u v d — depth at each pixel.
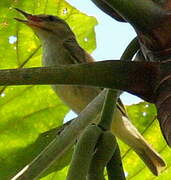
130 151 4.49
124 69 2.35
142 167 4.34
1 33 4.59
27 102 4.44
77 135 2.45
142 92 2.36
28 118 4.43
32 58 4.65
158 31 2.43
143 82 2.36
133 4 2.44
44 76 2.24
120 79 2.34
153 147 4.32
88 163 2.27
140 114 4.32
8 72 2.23
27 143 4.37
